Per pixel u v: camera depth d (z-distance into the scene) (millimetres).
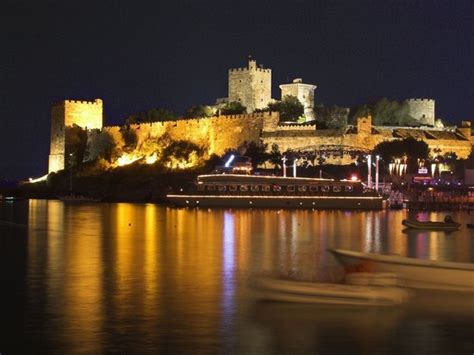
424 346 35969
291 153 194375
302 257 66812
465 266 45938
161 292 47562
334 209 159875
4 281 51781
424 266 46094
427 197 173000
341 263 47438
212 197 164875
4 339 36562
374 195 160625
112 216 130375
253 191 164000
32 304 43938
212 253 69812
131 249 73000
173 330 38250
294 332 38000
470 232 99875
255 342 36312
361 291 42906
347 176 183750
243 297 45781
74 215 133625
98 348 35312
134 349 35156
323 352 35031
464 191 178000
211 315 41219
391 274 44562
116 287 49438
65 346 35531
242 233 93562
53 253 69000
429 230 102000
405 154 189250
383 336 37406
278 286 43719
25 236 87750
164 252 70375
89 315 41250
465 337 37375
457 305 43375
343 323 39625
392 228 104625
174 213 141750
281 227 104562
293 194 162000
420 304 43438
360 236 91500
